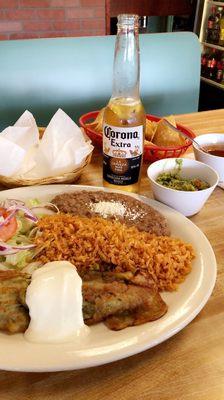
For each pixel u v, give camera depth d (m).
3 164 0.47
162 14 1.85
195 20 1.73
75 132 0.53
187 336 0.29
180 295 0.31
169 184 0.46
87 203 0.43
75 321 0.27
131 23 0.40
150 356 0.28
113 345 0.26
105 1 1.51
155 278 0.33
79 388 0.25
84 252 0.35
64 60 0.88
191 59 0.98
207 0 1.63
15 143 0.50
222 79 1.62
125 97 0.44
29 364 0.24
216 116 0.77
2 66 0.84
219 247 0.40
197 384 0.26
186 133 0.60
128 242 0.35
